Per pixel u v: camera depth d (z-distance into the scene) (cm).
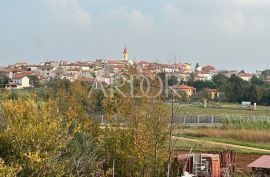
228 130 6819
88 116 3456
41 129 1770
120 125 2970
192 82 16150
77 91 4206
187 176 3262
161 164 2922
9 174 1523
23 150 1748
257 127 7525
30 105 1933
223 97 15262
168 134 2916
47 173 1744
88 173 2178
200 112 9862
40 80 17612
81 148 2409
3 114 1953
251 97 14988
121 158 2889
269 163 3847
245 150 5309
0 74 18550
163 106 2948
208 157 3619
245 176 3744
